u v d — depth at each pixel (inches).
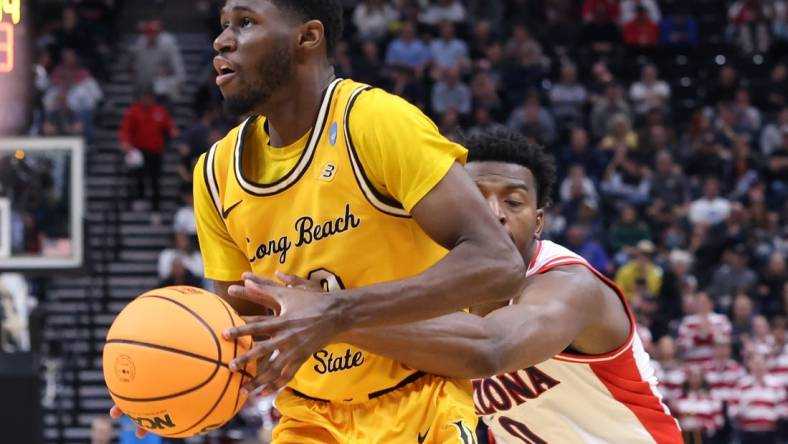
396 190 128.4
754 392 441.1
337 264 133.2
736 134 625.3
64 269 350.3
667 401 439.8
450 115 586.2
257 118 141.3
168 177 601.9
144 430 129.3
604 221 563.2
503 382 162.1
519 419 165.2
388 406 138.9
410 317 119.3
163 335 122.0
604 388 158.7
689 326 459.8
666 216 552.4
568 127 629.9
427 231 126.4
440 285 119.7
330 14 133.3
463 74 642.2
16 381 328.8
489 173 157.8
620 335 153.9
